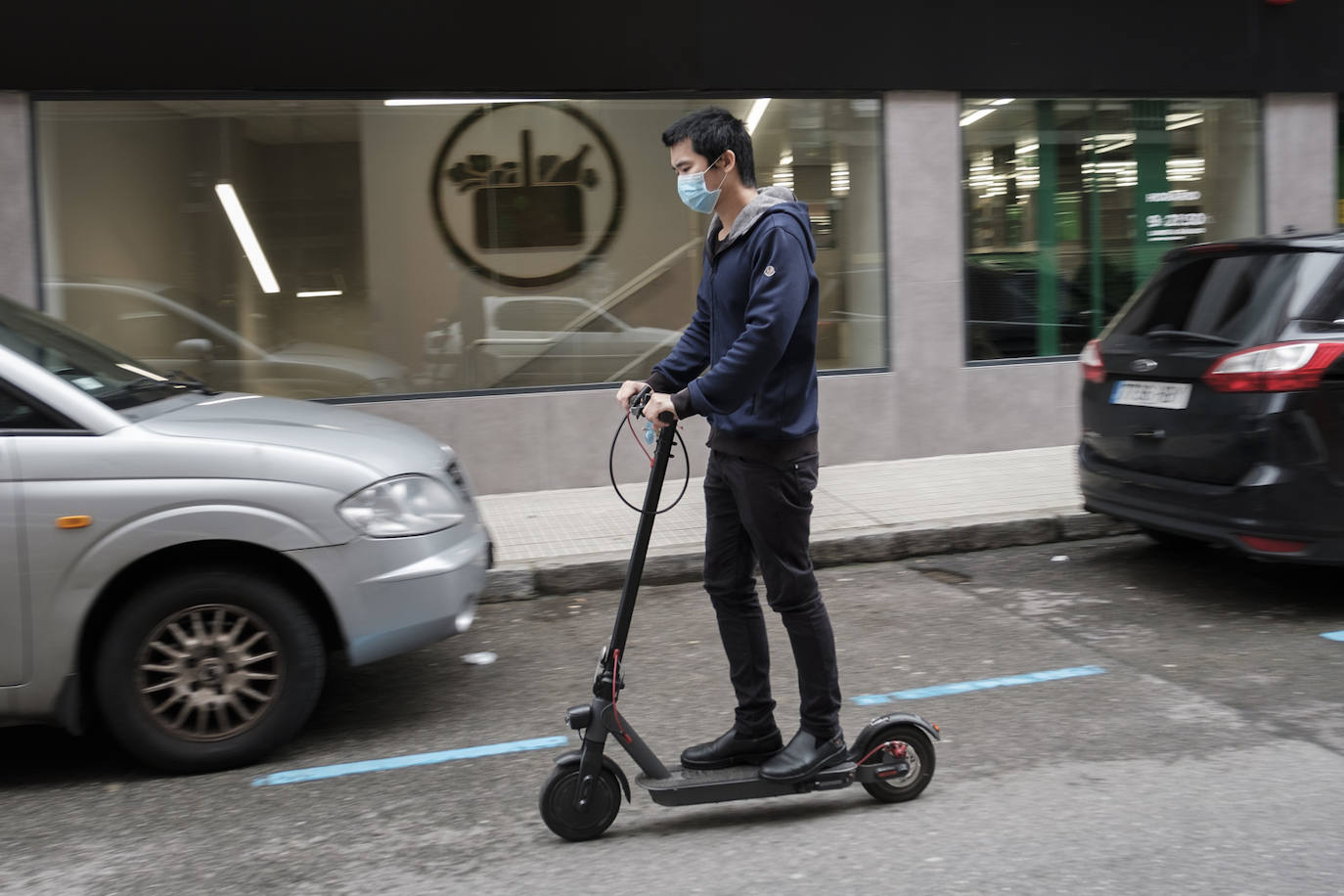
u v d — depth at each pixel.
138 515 3.94
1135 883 3.03
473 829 3.57
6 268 7.75
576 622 5.95
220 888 3.24
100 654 3.97
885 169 9.05
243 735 4.10
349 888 3.21
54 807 3.86
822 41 8.71
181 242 8.12
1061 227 9.56
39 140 7.81
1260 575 6.27
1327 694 4.46
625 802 3.72
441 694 4.89
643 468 8.80
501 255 8.60
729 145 3.37
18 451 3.90
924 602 6.04
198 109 8.03
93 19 7.63
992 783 3.74
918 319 9.20
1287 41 9.69
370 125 8.30
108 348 4.99
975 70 9.05
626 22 8.36
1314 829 3.32
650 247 8.80
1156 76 9.44
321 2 7.93
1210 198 9.89
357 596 4.17
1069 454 9.27
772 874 3.17
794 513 3.43
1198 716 4.27
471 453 8.55
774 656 5.23
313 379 8.40
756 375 3.22
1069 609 5.77
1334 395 5.21
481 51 8.19
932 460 9.21
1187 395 5.60
